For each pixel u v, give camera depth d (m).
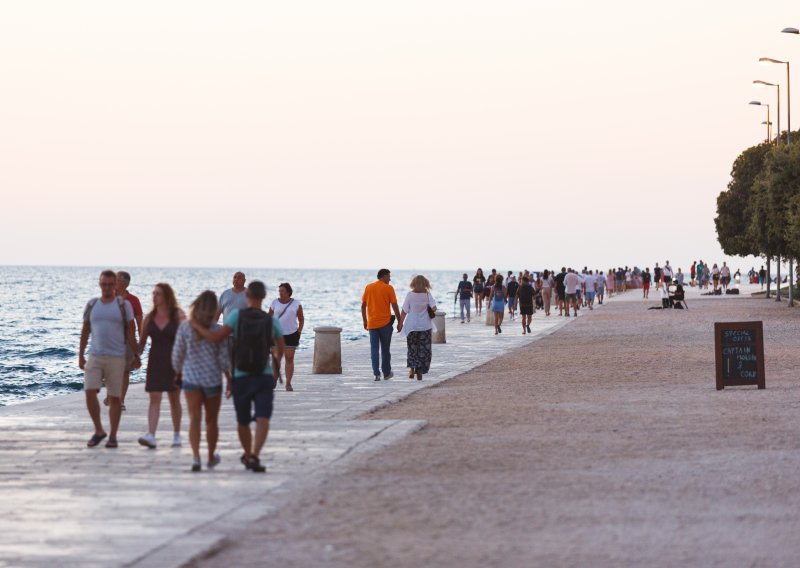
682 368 71.06
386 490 29.27
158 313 38.72
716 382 56.56
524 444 37.81
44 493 29.34
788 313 150.62
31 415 48.91
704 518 25.52
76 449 37.94
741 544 23.00
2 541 23.69
